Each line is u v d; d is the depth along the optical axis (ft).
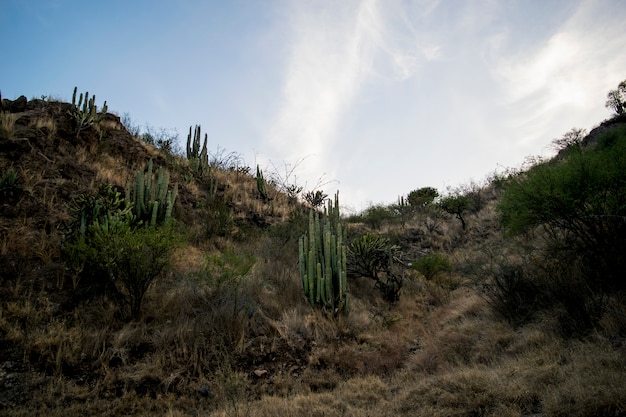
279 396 17.97
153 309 21.93
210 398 17.13
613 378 12.31
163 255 22.77
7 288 20.13
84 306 20.76
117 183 35.24
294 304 27.02
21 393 15.11
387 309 30.83
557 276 21.42
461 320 25.38
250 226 43.91
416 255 47.16
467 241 48.73
